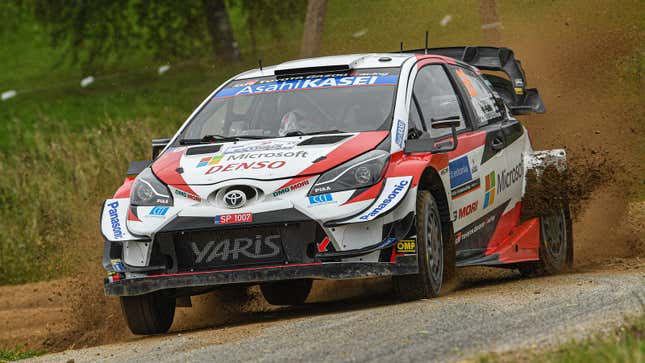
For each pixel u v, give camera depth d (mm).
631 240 33875
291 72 26219
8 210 50375
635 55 48656
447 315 19141
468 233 25344
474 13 56219
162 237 21719
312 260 21281
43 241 47281
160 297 23438
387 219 21250
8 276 45906
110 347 21594
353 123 23750
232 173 21953
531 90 32438
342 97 24641
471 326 17875
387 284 28281
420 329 17953
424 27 56438
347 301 26812
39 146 56188
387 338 17406
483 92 29062
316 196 21281
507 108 31016
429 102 25359
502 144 27844
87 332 29031
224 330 21297
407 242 21391
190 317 27688
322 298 29266
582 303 19641
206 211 21531
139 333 23672
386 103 24094
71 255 46094
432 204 22656
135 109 96188
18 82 119750
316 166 21719
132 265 22078
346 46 57938
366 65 26016
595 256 32719
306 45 58969
